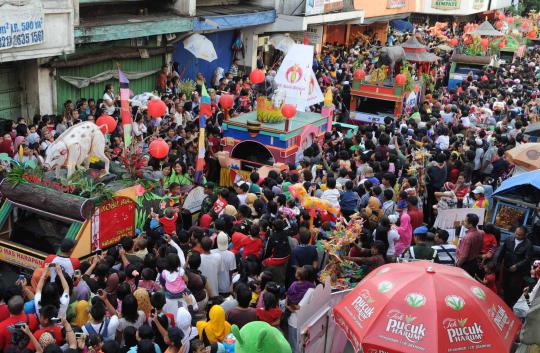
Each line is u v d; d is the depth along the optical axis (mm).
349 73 26422
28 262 9734
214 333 6832
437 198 12430
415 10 45094
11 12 13133
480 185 12406
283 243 9133
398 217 10461
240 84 21797
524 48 39594
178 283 7668
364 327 5988
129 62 19391
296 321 7383
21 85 15875
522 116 20250
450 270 6566
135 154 11414
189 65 22891
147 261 8117
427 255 9141
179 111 17078
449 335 5734
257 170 13062
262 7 25625
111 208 9938
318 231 10172
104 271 7895
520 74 30906
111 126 11359
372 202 10555
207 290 8484
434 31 40344
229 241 9703
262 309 7387
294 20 25094
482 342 5773
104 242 9938
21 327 6324
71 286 7652
